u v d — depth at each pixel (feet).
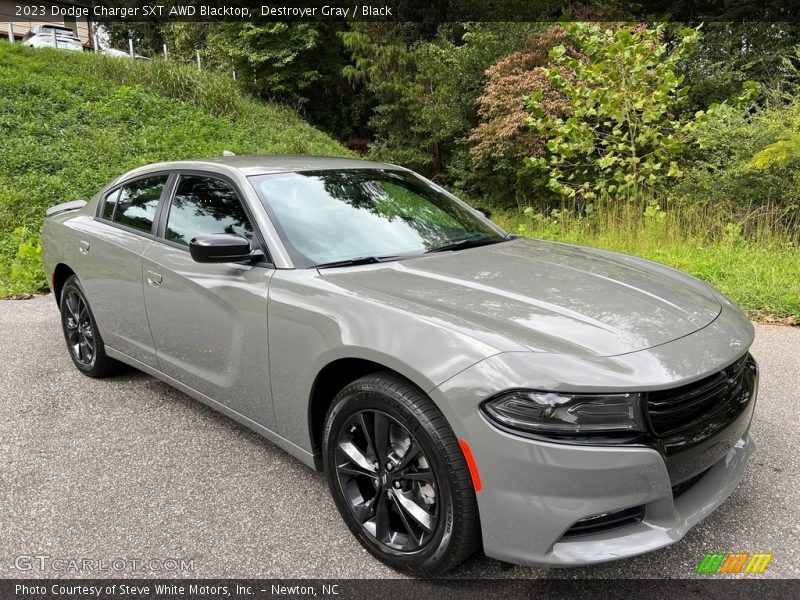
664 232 26.50
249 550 7.63
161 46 112.37
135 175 12.49
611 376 6.02
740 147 28.76
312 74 68.44
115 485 9.11
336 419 7.57
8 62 50.11
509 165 44.01
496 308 7.17
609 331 6.76
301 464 9.78
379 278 8.16
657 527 6.35
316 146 54.60
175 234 10.53
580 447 5.88
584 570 7.18
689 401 6.47
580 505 5.92
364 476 7.52
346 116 75.97
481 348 6.34
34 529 8.04
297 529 8.06
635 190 29.58
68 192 32.42
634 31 33.45
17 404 12.03
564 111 34.76
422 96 57.16
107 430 10.92
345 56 73.72
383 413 7.02
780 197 27.12
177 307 10.03
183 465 9.70
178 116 49.42
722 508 8.37
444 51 52.80
